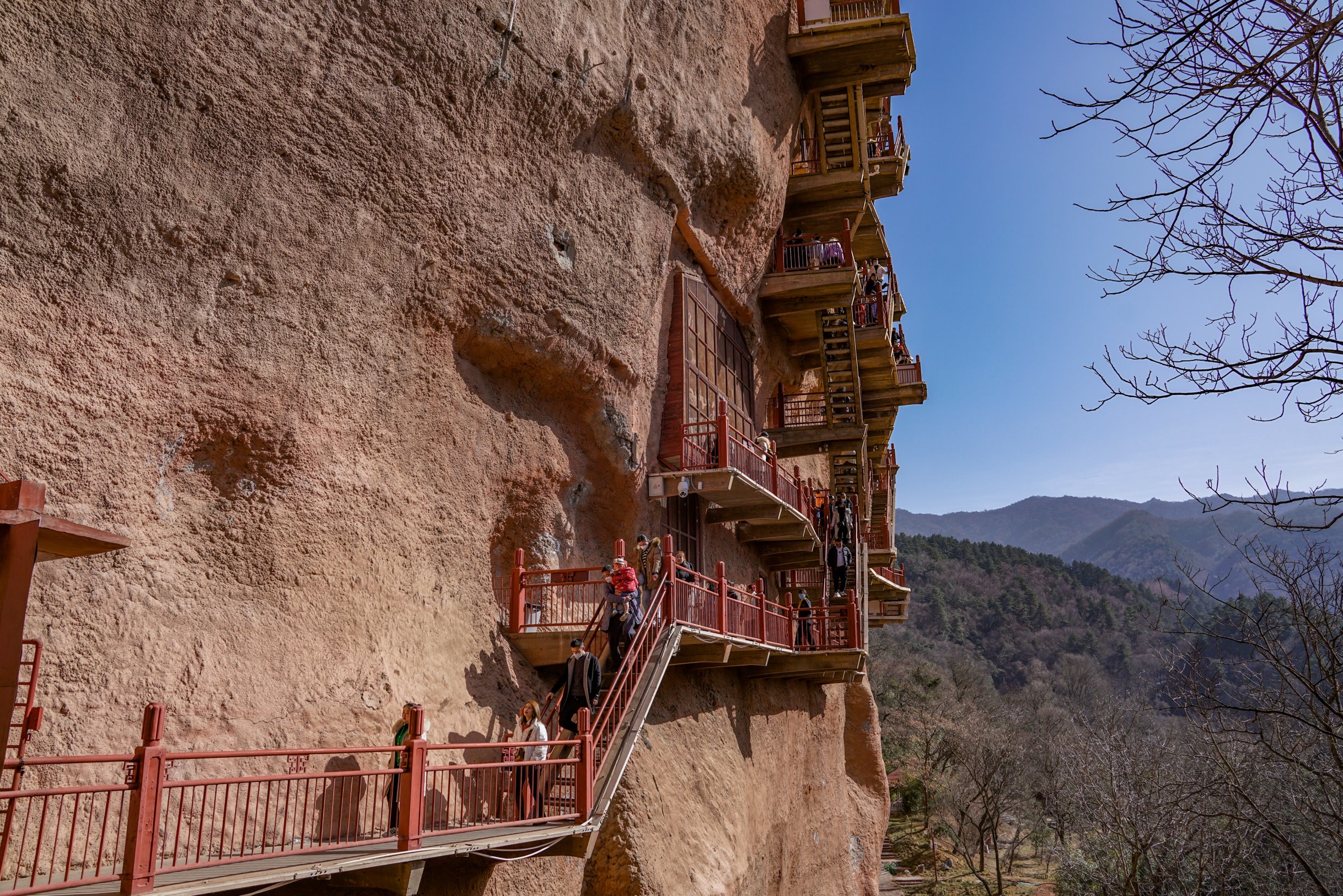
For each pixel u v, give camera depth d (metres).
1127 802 22.14
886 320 25.42
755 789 18.47
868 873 32.06
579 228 14.75
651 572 14.41
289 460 10.26
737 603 16.08
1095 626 151.62
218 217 9.59
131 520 8.85
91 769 8.02
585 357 14.94
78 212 8.47
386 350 11.64
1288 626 11.05
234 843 8.77
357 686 10.51
